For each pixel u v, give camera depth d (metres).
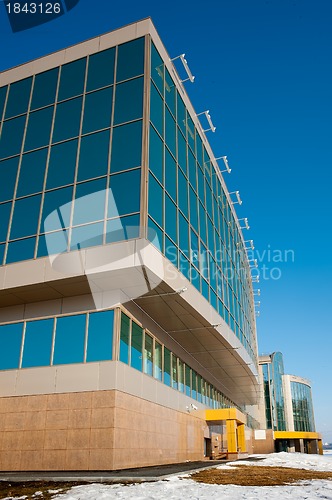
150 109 21.78
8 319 20.95
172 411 24.72
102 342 18.67
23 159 23.20
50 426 17.72
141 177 19.64
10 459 17.58
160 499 9.66
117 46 23.94
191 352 31.61
